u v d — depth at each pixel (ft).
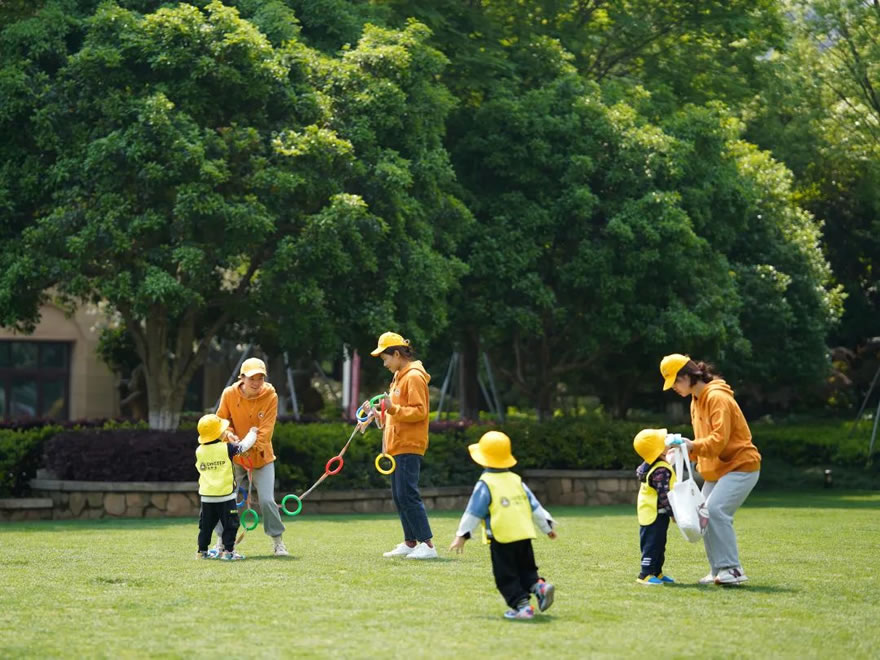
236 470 39.19
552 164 73.92
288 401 108.58
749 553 40.19
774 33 92.68
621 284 72.84
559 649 21.93
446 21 76.07
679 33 89.81
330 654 21.36
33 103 58.80
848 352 116.88
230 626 24.16
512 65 76.02
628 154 73.61
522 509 25.21
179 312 60.08
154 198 59.11
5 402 108.88
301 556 37.24
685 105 84.12
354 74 63.16
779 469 98.27
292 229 62.18
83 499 61.05
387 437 36.91
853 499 76.69
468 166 77.10
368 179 62.13
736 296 78.89
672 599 28.30
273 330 67.77
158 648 21.95
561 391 118.21
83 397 110.83
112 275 59.16
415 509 36.32
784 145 106.52
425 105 65.72
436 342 85.81
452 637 23.02
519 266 72.18
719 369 88.22
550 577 32.42
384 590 29.09
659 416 121.39
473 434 72.74
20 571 33.04
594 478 75.00
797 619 25.80
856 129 109.09
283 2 67.36
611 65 91.71
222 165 57.62
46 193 60.70
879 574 33.99
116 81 59.41
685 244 73.10
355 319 62.28
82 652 21.62
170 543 43.11
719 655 21.67
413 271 62.80
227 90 60.54
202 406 117.19
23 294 59.62
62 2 61.98
